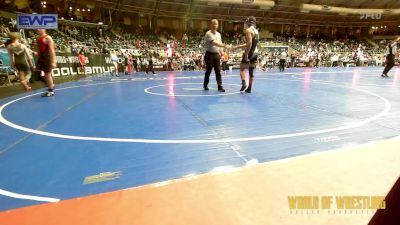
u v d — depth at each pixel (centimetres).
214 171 215
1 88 824
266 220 129
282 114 417
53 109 483
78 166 230
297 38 3644
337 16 3525
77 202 156
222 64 1936
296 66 2469
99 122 380
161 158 244
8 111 470
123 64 1805
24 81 741
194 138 301
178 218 133
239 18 3231
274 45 3192
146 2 2594
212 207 142
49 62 631
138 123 371
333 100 545
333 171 179
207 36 649
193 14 2992
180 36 3356
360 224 124
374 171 177
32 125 368
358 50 2614
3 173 220
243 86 666
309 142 281
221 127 346
